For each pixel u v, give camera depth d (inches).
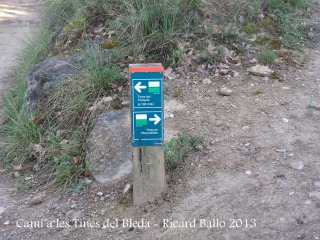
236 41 98.3
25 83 105.7
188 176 69.1
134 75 59.6
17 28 170.4
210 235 60.2
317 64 95.7
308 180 66.3
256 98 84.5
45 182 77.5
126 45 97.9
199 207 64.1
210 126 78.5
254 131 76.6
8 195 75.7
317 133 75.5
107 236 62.9
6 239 64.4
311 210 61.6
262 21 105.7
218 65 92.0
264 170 68.7
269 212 61.9
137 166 64.7
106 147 76.3
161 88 60.4
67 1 128.6
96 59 93.4
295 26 106.9
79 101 86.4
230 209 63.1
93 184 73.0
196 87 87.6
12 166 84.0
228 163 70.6
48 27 129.3
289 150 72.0
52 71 96.7
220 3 108.1
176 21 98.0
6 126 94.9
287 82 89.2
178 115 81.7
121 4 107.0
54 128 86.2
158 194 66.3
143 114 61.6
